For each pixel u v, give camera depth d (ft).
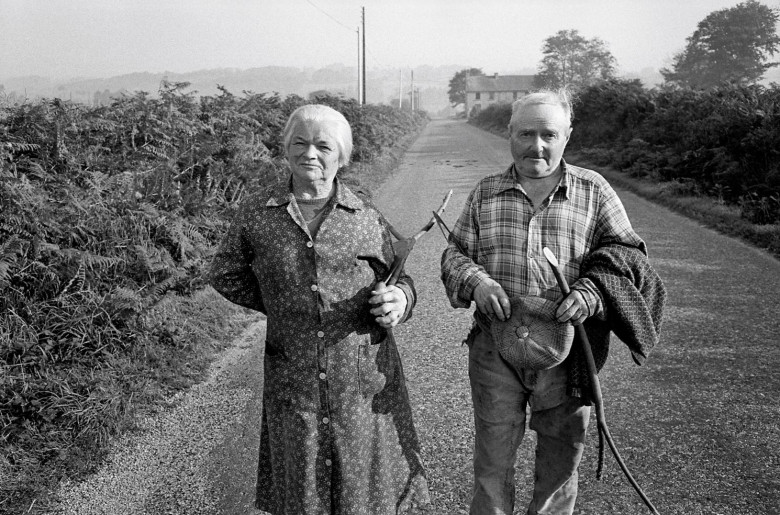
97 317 15.29
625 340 7.47
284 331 7.64
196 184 22.49
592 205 7.66
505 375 7.91
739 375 13.97
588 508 9.63
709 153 37.47
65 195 16.17
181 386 15.08
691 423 11.98
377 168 55.83
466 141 104.83
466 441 11.76
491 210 7.88
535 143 7.43
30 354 13.80
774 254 24.44
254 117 30.27
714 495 9.79
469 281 7.64
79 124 18.97
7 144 15.71
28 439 12.25
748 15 174.29
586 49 248.11
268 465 8.16
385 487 7.77
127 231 17.28
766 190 31.63
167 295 16.85
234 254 7.90
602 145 62.03
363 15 125.90
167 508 10.53
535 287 7.70
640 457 10.91
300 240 7.50
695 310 18.42
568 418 7.97
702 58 179.93
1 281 13.47
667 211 34.09
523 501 9.90
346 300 7.54
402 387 8.08
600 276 7.32
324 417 7.55
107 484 11.35
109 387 13.78
